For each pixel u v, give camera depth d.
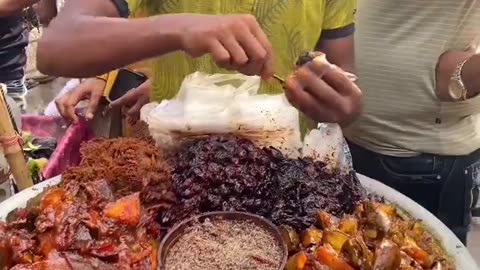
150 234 0.51
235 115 0.58
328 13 0.71
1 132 0.65
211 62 0.64
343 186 0.56
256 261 0.46
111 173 0.53
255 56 0.52
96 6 0.58
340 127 0.65
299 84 0.59
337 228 0.50
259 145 0.59
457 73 0.77
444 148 0.84
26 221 0.51
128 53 0.53
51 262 0.44
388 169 0.87
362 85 0.83
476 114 0.86
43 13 1.49
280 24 0.66
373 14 0.79
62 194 0.52
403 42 0.79
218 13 0.64
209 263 0.46
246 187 0.53
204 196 0.52
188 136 0.58
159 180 0.53
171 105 0.60
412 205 0.59
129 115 0.77
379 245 0.48
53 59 0.55
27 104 1.34
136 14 0.63
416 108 0.82
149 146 0.56
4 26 1.30
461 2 0.75
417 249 0.50
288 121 0.59
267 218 0.52
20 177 0.67
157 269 0.45
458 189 0.87
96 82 0.91
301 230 0.52
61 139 0.90
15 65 1.33
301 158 0.59
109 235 0.47
